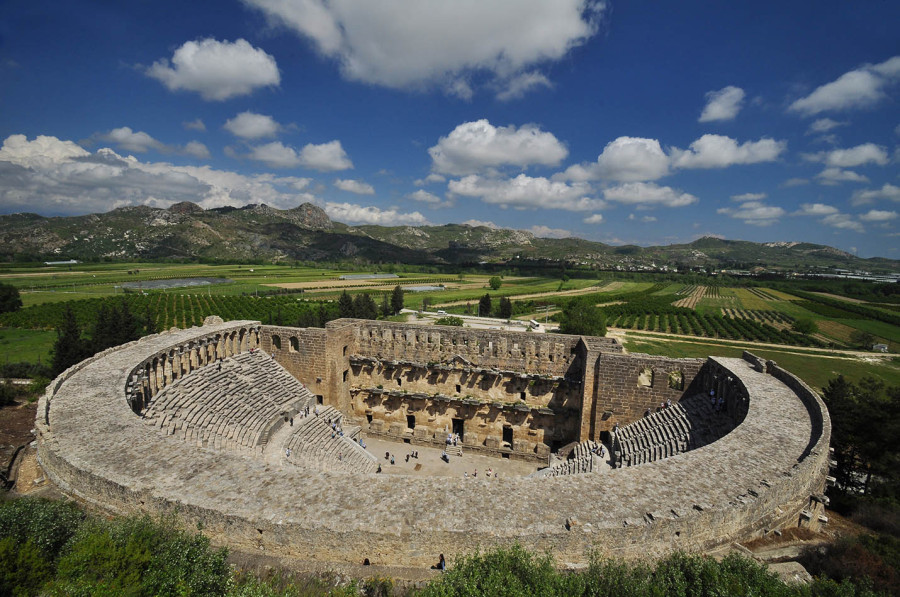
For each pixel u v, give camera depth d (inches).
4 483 1366.9
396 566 792.3
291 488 901.2
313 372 2159.2
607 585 615.8
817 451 1015.0
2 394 2139.5
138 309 5393.7
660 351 4443.9
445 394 2180.1
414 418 2249.0
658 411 1770.4
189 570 617.0
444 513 832.9
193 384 1637.6
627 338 5068.9
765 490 902.4
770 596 587.8
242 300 6427.2
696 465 1007.0
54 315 4847.4
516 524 805.2
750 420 1222.3
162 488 861.8
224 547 748.6
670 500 877.2
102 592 531.8
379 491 901.2
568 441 2034.9
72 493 915.4
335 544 794.8
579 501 873.5
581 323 3922.2
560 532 780.6
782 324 6195.9
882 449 1630.2
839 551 833.5
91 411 1136.8
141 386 1406.3
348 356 2266.2
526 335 2054.6
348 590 662.5
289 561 792.9
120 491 861.8
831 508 1449.3
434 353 2174.0
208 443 1364.4
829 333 5659.5
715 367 1695.4
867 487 1664.6
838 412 1768.0
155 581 573.6
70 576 570.6
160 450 989.2
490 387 2117.4
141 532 673.0
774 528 939.3
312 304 6112.2
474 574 620.7
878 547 848.9
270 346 2213.3
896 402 1711.4
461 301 7150.6
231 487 888.9
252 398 1782.7
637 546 802.8
